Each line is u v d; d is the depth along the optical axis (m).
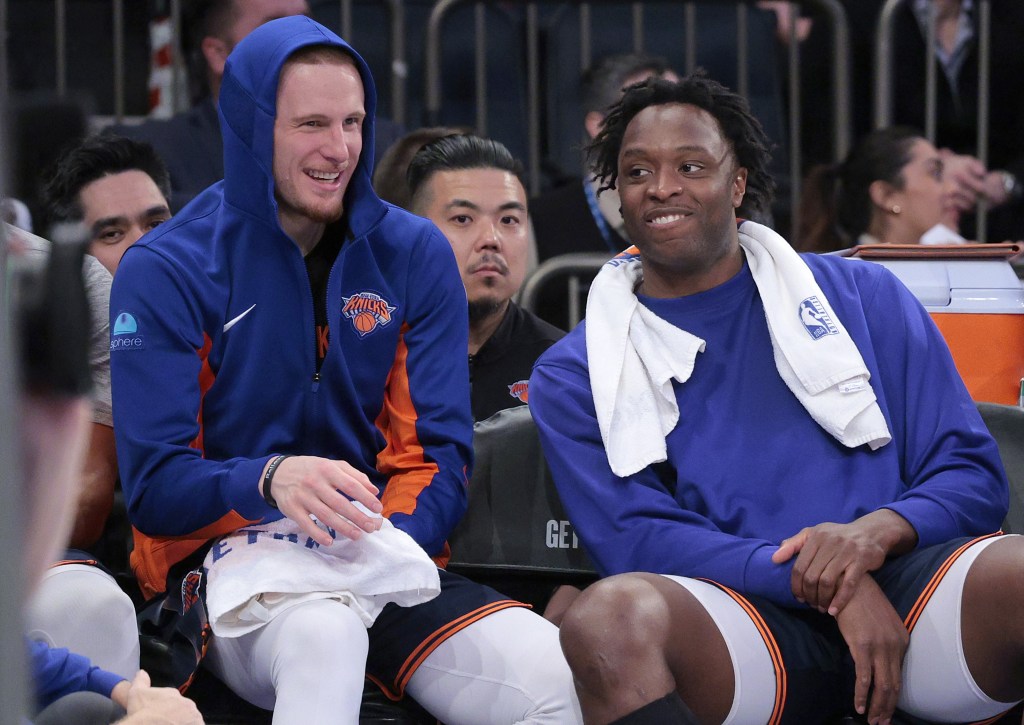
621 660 4.88
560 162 12.32
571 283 9.65
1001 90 12.44
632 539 5.62
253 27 10.00
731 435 5.84
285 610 5.26
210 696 5.72
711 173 6.00
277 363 5.94
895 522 5.43
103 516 6.22
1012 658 5.06
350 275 6.08
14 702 1.49
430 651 5.50
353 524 5.25
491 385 7.47
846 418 5.71
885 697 5.14
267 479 5.36
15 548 1.48
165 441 5.64
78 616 5.25
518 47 12.58
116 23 11.95
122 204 7.35
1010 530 6.13
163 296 5.75
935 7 12.34
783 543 5.39
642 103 6.24
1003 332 6.66
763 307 6.04
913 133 10.86
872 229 10.85
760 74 12.46
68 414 1.69
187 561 5.73
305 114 5.82
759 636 5.21
